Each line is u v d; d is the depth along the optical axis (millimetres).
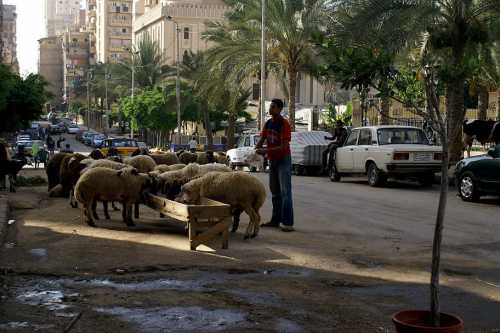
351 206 14641
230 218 8930
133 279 7160
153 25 92250
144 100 60781
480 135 22734
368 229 11164
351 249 9180
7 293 6484
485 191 15477
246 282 7156
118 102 84500
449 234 10766
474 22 19562
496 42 20984
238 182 9516
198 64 53344
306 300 6520
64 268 7555
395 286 7180
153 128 62156
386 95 5422
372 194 17641
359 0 18969
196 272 7551
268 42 32594
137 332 5402
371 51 5359
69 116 161125
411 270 7957
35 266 7609
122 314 5879
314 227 11250
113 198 10539
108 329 5457
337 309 6238
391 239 10148
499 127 22250
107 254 8352
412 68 7586
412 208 14367
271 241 9641
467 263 8469
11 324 5516
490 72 23141
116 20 141750
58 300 6277
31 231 10062
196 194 9562
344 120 44375
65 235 9727
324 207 14383
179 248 8859
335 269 7906
